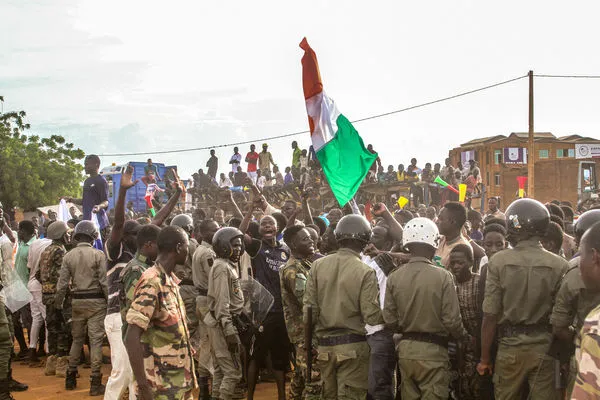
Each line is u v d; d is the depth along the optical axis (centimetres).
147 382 449
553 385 501
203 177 2950
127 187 642
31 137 5184
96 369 859
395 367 637
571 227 847
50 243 1079
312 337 639
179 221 881
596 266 296
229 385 702
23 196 4925
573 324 474
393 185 2267
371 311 559
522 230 523
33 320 1080
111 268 677
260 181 2627
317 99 838
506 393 525
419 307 545
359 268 570
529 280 511
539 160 3688
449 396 602
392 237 760
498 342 535
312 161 1076
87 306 856
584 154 3831
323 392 586
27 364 1085
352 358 564
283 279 681
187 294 872
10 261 909
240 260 769
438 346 547
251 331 723
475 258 694
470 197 2153
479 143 3994
